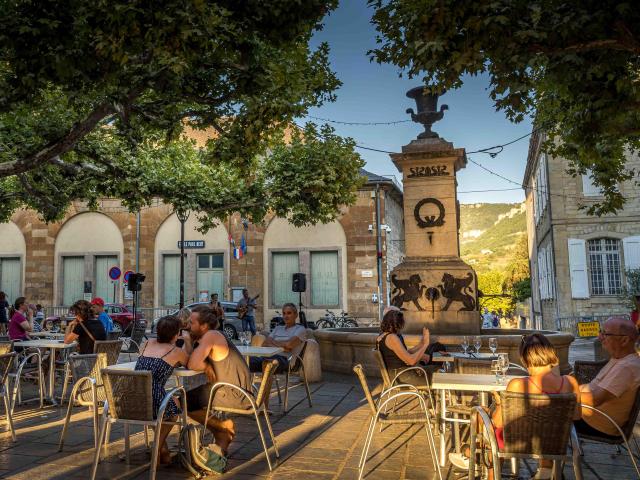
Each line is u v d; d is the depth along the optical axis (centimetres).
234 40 718
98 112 850
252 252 2723
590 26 521
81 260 2878
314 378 953
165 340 495
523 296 4819
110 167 1429
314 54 970
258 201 1664
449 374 501
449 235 1124
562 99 822
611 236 2467
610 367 418
